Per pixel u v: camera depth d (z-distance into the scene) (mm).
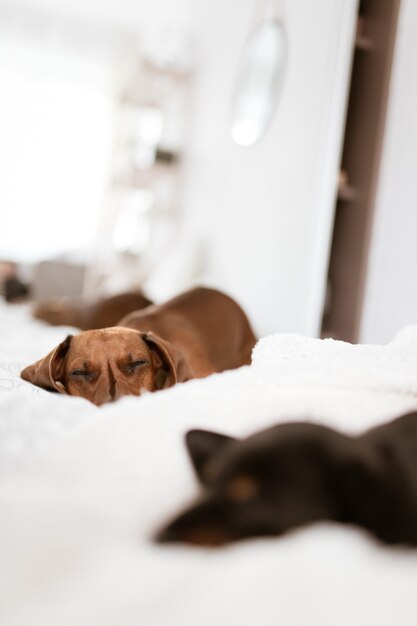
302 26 3926
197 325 2260
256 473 621
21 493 676
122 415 856
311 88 3707
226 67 5059
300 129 3777
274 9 4340
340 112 3408
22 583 538
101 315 3100
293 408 878
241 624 457
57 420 999
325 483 610
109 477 752
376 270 3307
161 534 597
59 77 7016
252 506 591
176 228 5992
